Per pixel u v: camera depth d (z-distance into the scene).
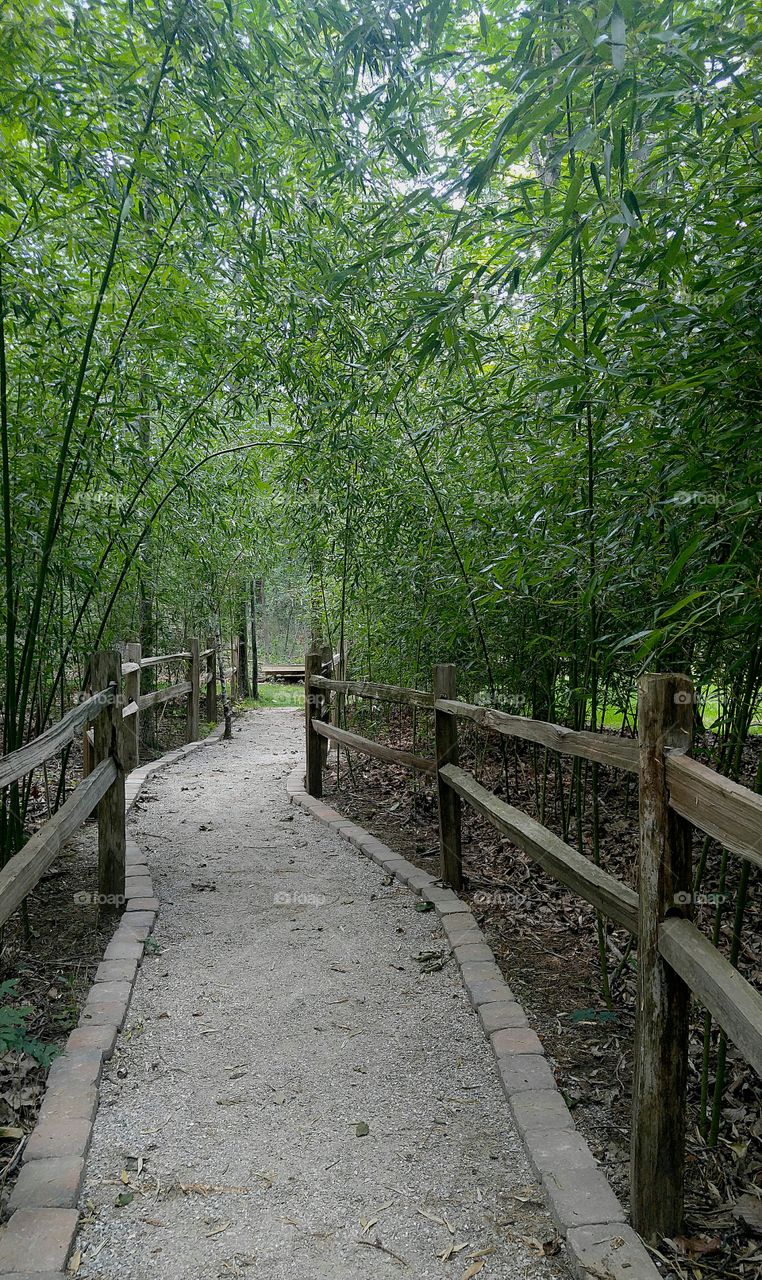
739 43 1.61
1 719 4.29
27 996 2.57
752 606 1.72
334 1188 1.76
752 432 1.65
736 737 2.31
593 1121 1.96
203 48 2.53
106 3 2.46
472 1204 1.70
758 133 1.86
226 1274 1.53
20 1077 2.12
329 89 2.86
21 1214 1.61
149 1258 1.56
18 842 2.93
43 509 3.12
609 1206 1.63
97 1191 1.74
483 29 2.31
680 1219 1.60
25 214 2.84
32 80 2.43
